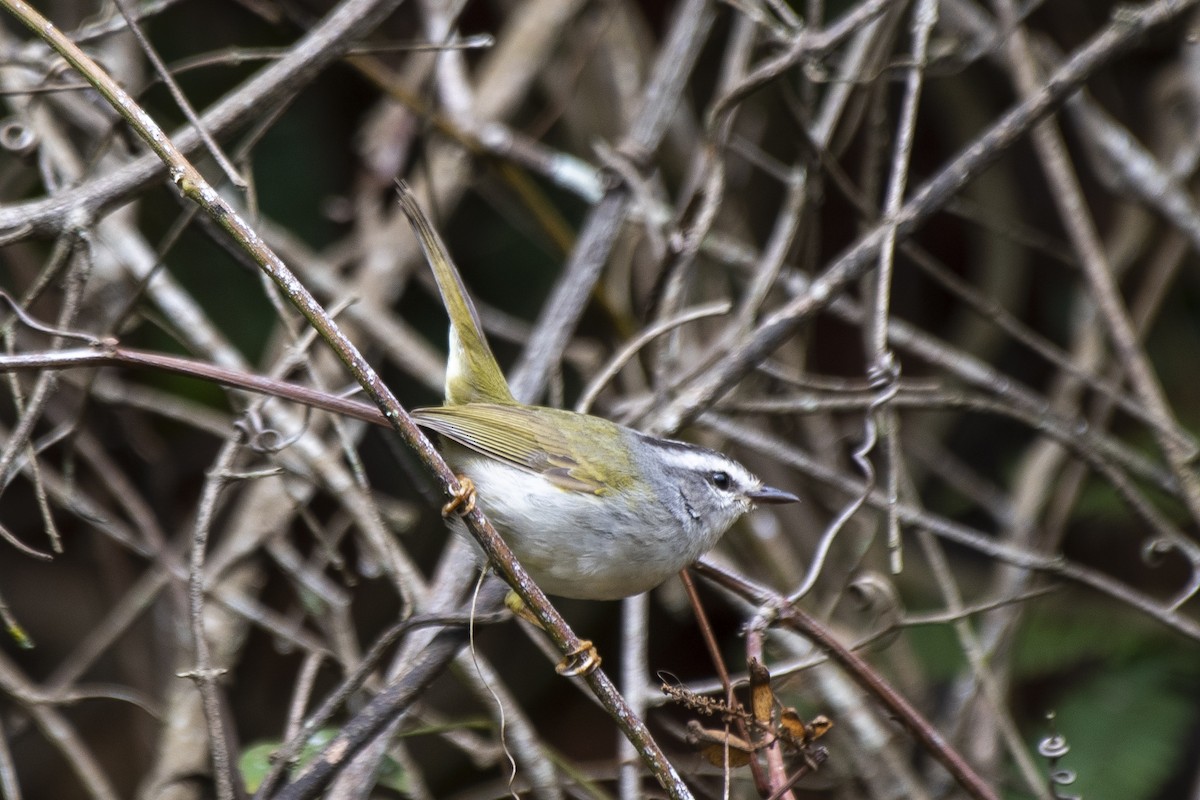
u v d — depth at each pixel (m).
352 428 10.28
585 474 7.39
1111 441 10.94
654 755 5.64
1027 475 11.55
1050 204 13.55
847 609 11.28
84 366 5.82
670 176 12.88
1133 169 11.23
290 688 12.07
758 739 6.13
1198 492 9.05
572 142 12.97
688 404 8.21
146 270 9.70
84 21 11.12
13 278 11.64
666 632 12.65
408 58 12.48
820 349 13.44
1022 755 8.68
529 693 12.44
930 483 13.02
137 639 11.19
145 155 7.24
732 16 13.29
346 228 12.59
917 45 8.48
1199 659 10.96
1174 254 11.74
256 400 7.44
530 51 12.23
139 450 10.83
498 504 7.39
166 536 11.34
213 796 8.82
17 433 6.48
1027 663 11.06
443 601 7.49
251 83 7.55
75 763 8.56
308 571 9.62
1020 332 9.41
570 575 7.48
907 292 13.63
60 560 12.46
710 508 7.87
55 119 10.31
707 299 11.95
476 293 13.00
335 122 12.80
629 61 12.84
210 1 12.45
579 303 9.37
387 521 8.95
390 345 10.74
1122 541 12.18
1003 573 11.30
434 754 11.94
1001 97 13.20
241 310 12.05
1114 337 9.64
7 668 8.66
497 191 12.16
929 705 11.11
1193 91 11.84
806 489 11.86
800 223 9.83
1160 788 10.80
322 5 12.63
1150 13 8.32
